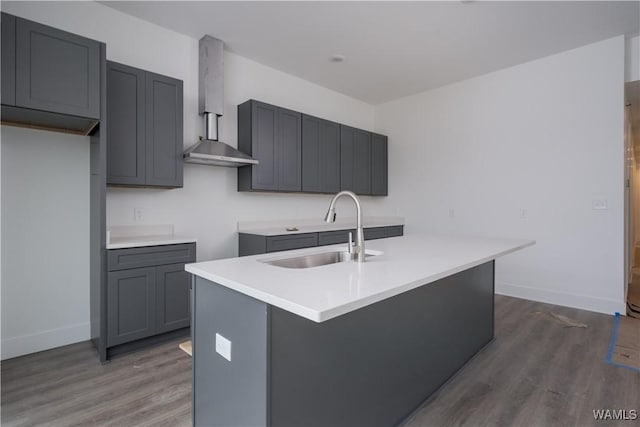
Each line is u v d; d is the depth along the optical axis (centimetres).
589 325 298
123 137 256
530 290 378
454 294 216
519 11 275
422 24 296
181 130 290
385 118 523
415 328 182
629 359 234
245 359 121
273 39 325
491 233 409
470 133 426
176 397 189
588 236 341
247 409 120
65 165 260
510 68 391
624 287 324
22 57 199
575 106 346
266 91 389
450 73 408
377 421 158
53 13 248
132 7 273
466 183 430
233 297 128
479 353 246
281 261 181
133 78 262
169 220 314
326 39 325
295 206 430
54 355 242
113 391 195
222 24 299
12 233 238
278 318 115
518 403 185
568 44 335
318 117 439
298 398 122
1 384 202
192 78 324
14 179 239
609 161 328
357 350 147
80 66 220
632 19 289
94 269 254
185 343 262
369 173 486
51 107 208
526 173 380
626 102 373
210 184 345
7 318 237
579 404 183
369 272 141
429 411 180
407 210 495
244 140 354
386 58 367
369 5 269
